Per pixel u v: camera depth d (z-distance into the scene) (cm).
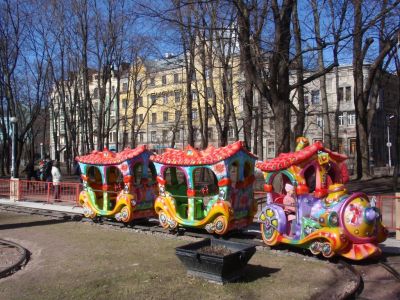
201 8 2320
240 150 1109
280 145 1617
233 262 708
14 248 1050
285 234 954
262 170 997
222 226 1080
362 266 845
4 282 755
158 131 7256
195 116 6303
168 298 645
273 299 643
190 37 2586
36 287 719
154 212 1369
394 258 912
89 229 1315
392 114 5378
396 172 2333
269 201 1006
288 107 1639
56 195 1967
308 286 707
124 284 720
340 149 5878
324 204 886
